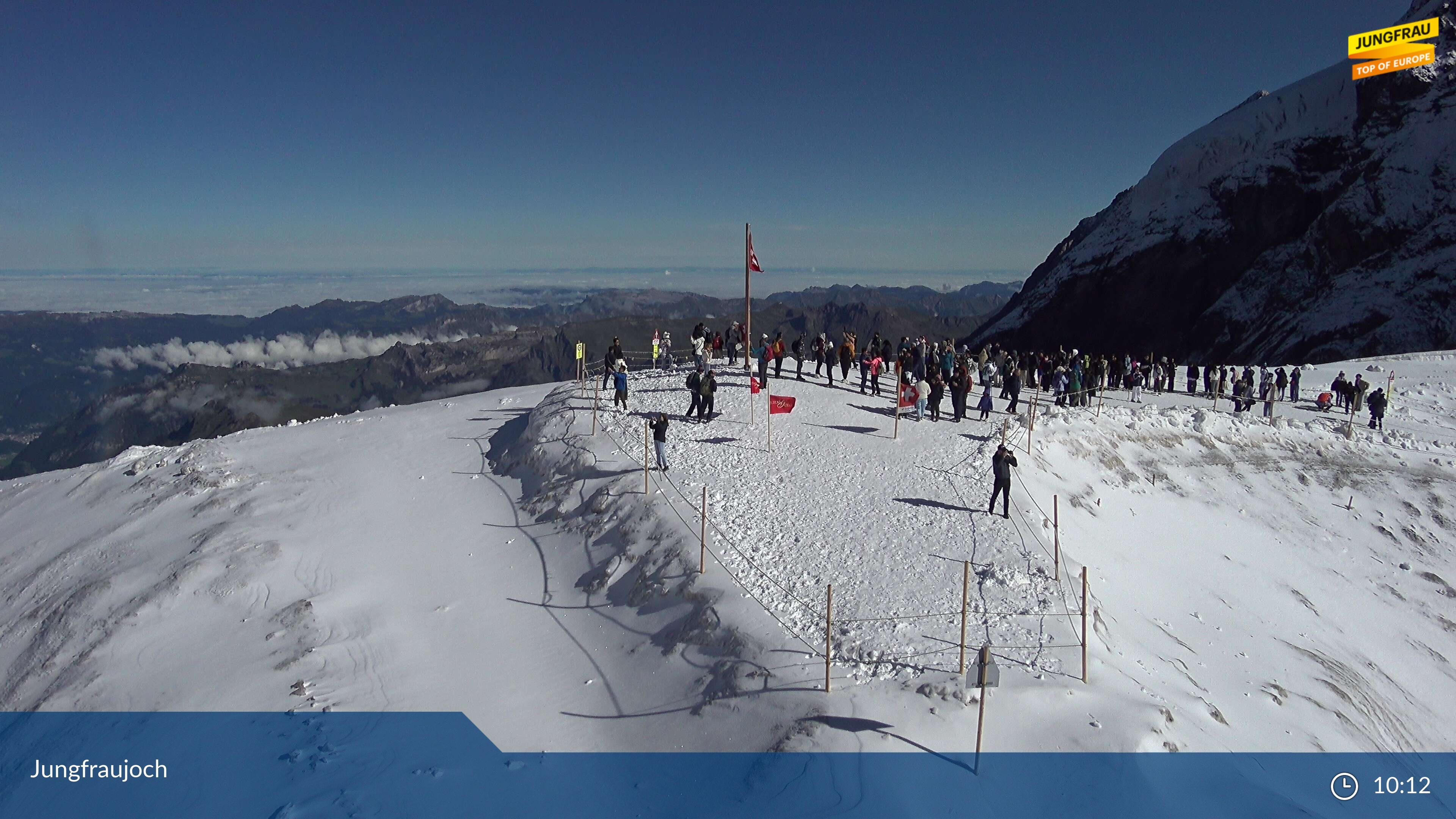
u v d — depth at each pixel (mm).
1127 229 123438
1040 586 16672
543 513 23219
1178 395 42250
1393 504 29781
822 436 26641
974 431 27266
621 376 28938
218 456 30641
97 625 18828
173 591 19516
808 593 16406
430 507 25266
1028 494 22109
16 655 18984
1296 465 31938
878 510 20656
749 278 33156
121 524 25703
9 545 26484
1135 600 19812
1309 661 19875
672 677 14953
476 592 19641
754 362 38188
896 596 16156
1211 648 18953
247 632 17891
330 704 14797
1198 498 28594
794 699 13023
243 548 21484
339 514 24750
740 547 18469
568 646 16859
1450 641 23359
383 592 19797
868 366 32438
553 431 27359
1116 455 28953
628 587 18328
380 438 32844
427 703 14859
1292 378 41719
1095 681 13398
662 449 22922
